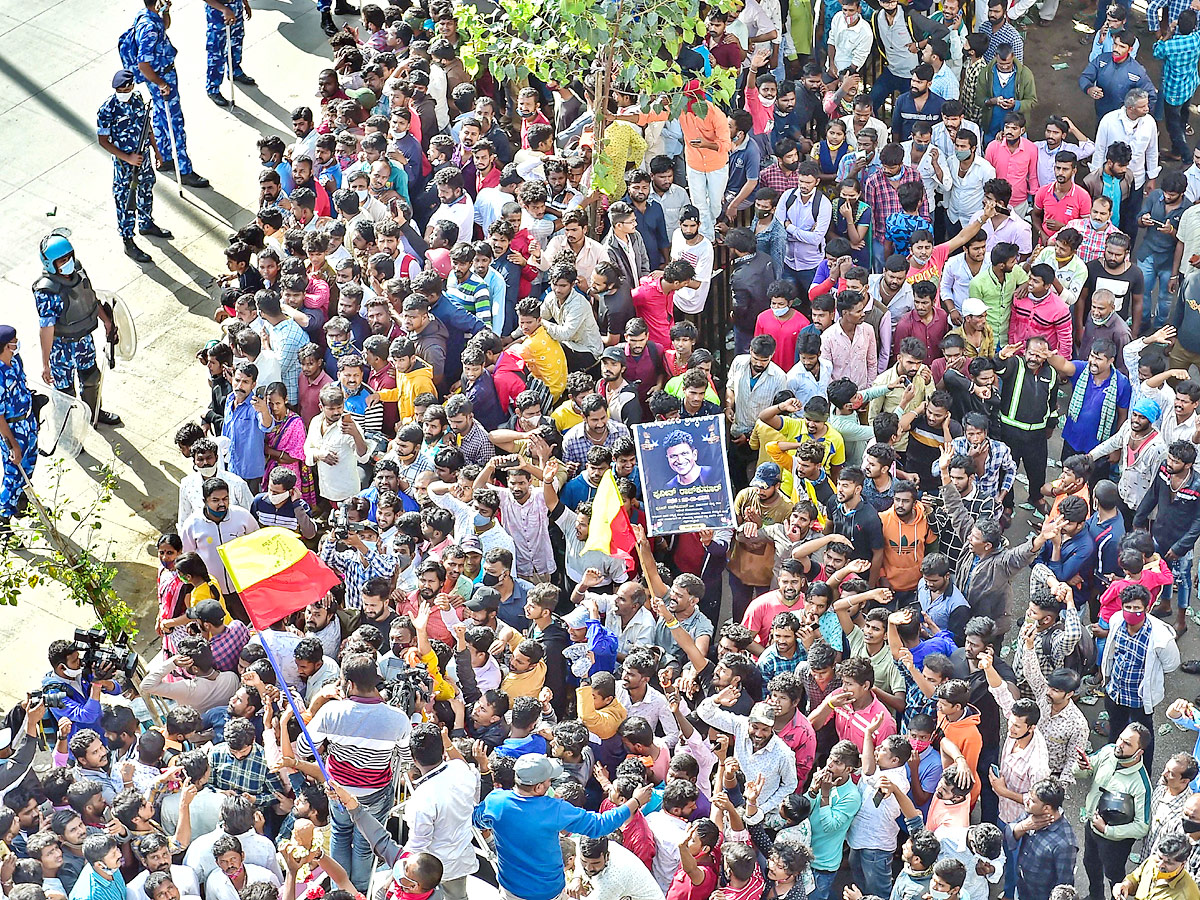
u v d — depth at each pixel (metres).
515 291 49.12
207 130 67.88
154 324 59.19
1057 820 35.88
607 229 55.44
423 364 45.78
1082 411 47.16
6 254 61.44
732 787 35.81
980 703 38.75
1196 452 43.97
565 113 57.88
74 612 49.44
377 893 33.12
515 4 52.41
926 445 45.78
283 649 39.25
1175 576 46.06
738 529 42.69
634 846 33.84
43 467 53.53
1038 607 39.50
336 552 41.66
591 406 43.50
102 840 32.22
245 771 35.91
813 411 44.03
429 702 36.47
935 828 35.78
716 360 56.06
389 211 51.22
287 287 47.62
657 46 51.53
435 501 42.75
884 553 42.50
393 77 56.78
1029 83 60.81
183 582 42.56
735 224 58.84
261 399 45.78
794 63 66.31
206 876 32.88
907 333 49.00
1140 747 37.22
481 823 33.00
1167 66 62.12
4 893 32.62
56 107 68.56
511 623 40.69
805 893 34.50
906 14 61.06
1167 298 54.91
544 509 42.91
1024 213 57.50
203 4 75.19
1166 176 54.25
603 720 36.56
